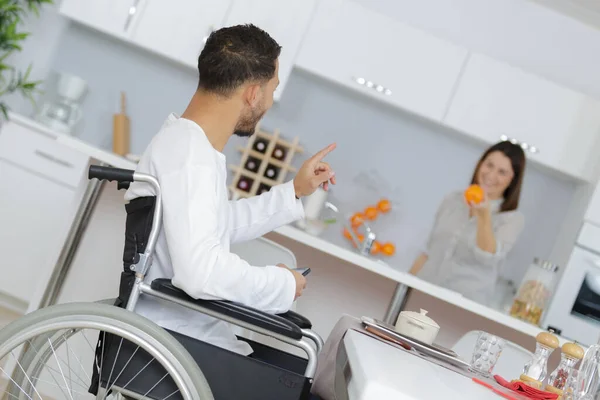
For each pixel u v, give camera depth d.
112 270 3.17
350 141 4.59
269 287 1.53
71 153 3.40
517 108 4.29
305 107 4.59
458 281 3.79
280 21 4.25
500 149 3.86
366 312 3.36
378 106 4.61
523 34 4.61
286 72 4.27
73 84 4.26
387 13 4.60
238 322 1.45
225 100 1.65
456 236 3.84
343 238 4.46
